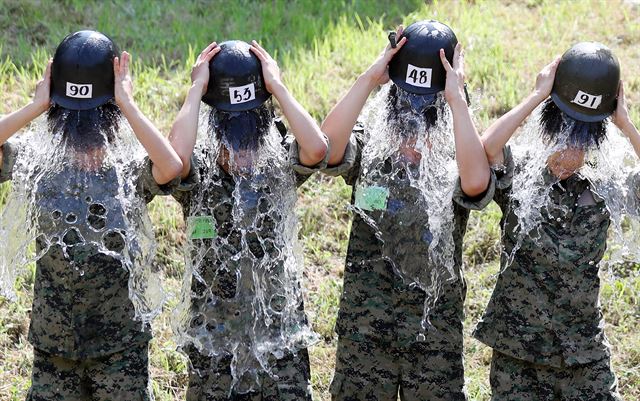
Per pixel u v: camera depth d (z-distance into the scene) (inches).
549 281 208.2
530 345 209.2
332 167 209.6
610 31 410.9
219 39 393.1
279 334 208.1
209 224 205.2
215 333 207.2
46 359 203.2
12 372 256.5
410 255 208.5
